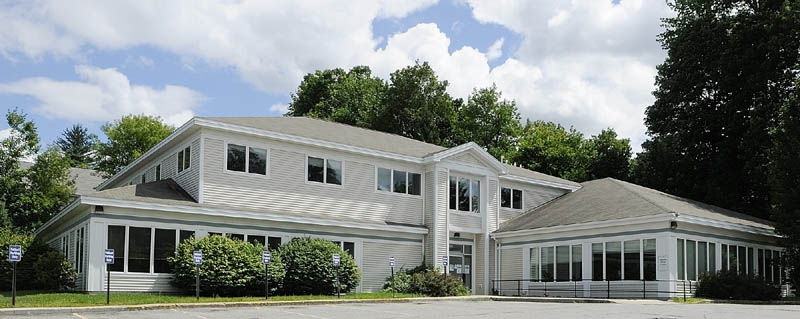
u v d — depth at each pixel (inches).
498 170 1524.4
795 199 1363.2
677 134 2018.9
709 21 1940.2
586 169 2581.2
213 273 1037.8
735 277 1227.9
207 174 1148.5
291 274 1141.1
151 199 1078.4
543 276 1389.0
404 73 2596.0
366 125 2600.9
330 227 1269.7
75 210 1085.1
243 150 1200.2
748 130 1818.4
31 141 1745.8
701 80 1956.2
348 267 1194.0
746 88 1875.0
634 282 1235.2
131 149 2598.4
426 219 1422.2
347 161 1334.9
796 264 1364.4
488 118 2807.6
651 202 1293.1
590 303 1073.5
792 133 1408.7
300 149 1272.1
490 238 1497.3
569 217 1386.6
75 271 1099.9
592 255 1307.8
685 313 835.4
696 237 1258.6
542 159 2719.0
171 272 1075.3
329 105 2815.0
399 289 1285.7
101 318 731.4
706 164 1980.8
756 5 1897.1
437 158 1411.2
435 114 2632.9
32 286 1164.5
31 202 1704.0
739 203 1916.8
